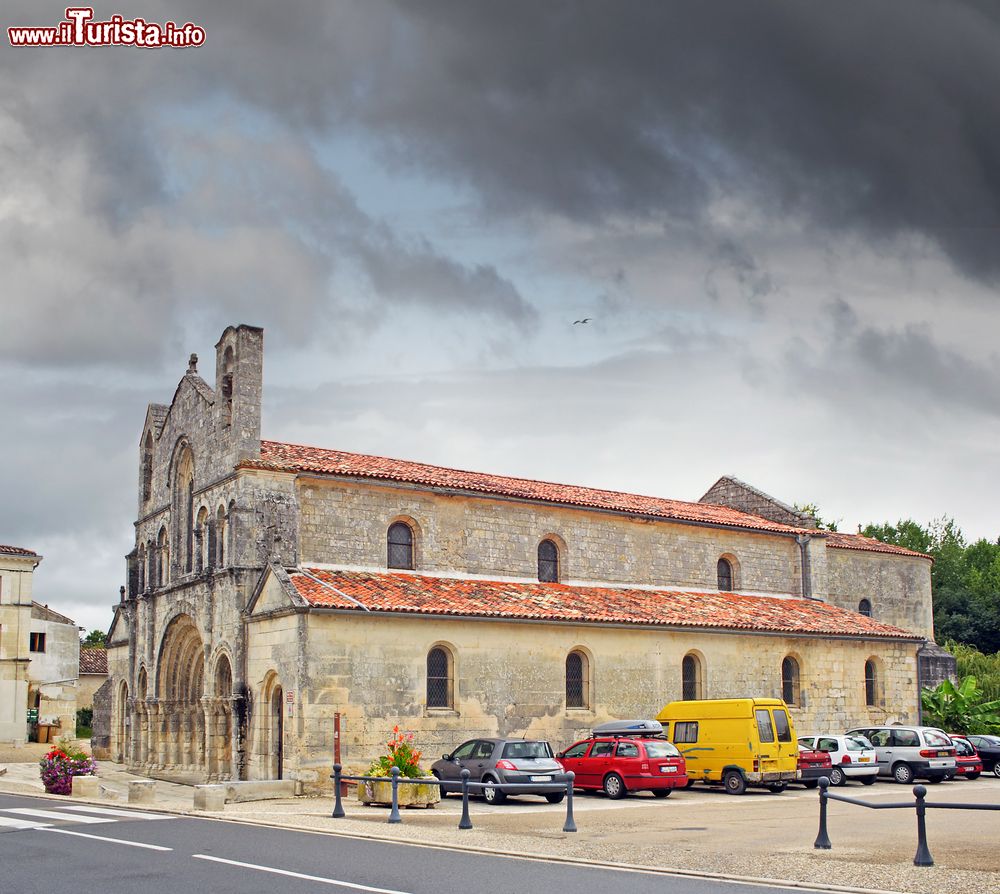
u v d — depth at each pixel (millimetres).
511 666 42219
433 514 45625
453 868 19734
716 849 22781
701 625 47625
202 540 45188
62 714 73938
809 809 32375
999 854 22016
